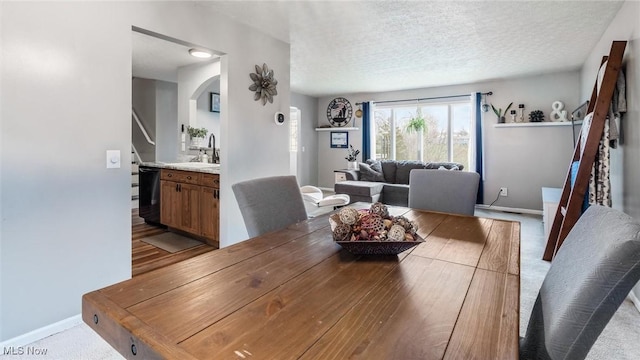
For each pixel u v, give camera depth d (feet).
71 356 5.67
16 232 5.84
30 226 5.99
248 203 5.67
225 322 2.56
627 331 6.44
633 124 8.04
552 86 17.01
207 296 3.00
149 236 12.68
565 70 16.25
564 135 16.89
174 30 8.20
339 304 2.86
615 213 2.82
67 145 6.38
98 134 6.80
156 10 7.78
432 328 2.48
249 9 9.12
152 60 13.64
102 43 6.81
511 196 18.38
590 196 8.88
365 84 19.97
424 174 8.10
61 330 6.42
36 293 6.11
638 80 7.74
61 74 6.24
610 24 10.15
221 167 10.15
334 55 13.58
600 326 2.23
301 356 2.14
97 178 6.83
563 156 16.98
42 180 6.10
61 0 6.20
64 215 6.40
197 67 14.16
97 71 6.74
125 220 7.32
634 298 7.46
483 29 10.69
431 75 17.33
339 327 2.49
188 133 14.32
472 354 2.16
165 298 2.96
